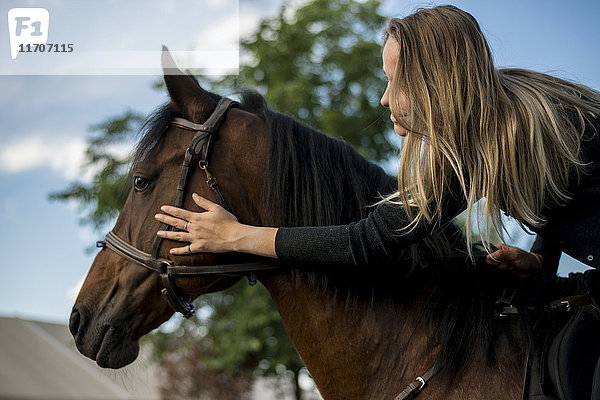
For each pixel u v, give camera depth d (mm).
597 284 1305
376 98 8500
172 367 10922
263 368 8570
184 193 1482
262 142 1533
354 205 1486
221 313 8281
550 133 1243
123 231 1556
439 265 1438
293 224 1477
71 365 10961
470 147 1271
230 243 1412
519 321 1315
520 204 1258
